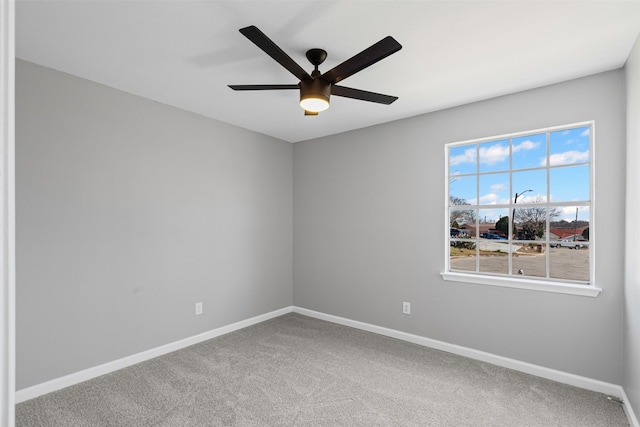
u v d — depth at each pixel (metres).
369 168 3.68
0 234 0.51
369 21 1.78
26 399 2.23
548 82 2.55
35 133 2.29
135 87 2.68
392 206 3.49
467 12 1.71
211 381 2.50
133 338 2.80
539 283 2.60
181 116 3.17
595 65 2.28
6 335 0.52
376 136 3.62
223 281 3.55
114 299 2.69
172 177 3.10
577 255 2.56
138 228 2.85
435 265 3.19
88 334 2.54
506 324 2.78
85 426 1.96
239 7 1.67
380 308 3.57
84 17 1.75
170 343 3.07
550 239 2.69
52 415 2.06
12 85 0.52
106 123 2.64
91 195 2.56
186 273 3.21
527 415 2.10
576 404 2.22
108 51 2.12
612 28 1.84
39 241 2.30
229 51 2.12
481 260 3.02
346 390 2.39
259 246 3.97
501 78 2.48
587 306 2.43
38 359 2.30
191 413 2.10
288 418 2.05
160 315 3.00
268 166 4.09
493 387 2.44
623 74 2.30
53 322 2.37
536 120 2.65
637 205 1.94
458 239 3.15
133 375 2.59
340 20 1.78
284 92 2.76
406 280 3.38
